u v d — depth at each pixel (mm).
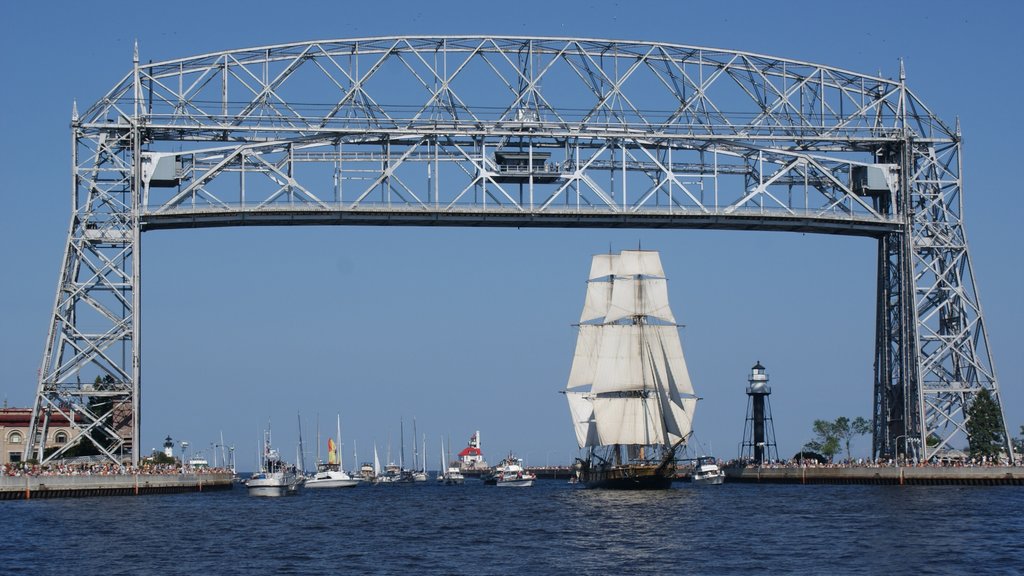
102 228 163750
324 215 164625
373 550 108688
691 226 172125
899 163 177125
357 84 165500
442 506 170250
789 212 171625
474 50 167500
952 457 188000
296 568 97438
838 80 174500
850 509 142750
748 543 110250
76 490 161750
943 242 177000
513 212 166875
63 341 163125
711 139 169625
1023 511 134125
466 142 169125
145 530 124062
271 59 165750
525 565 98500
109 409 170000
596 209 168750
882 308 181750
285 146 165500
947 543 107250
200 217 163750
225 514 147125
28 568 97375
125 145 166250
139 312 164125
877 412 186250
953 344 177125
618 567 96812
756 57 171875
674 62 169750
